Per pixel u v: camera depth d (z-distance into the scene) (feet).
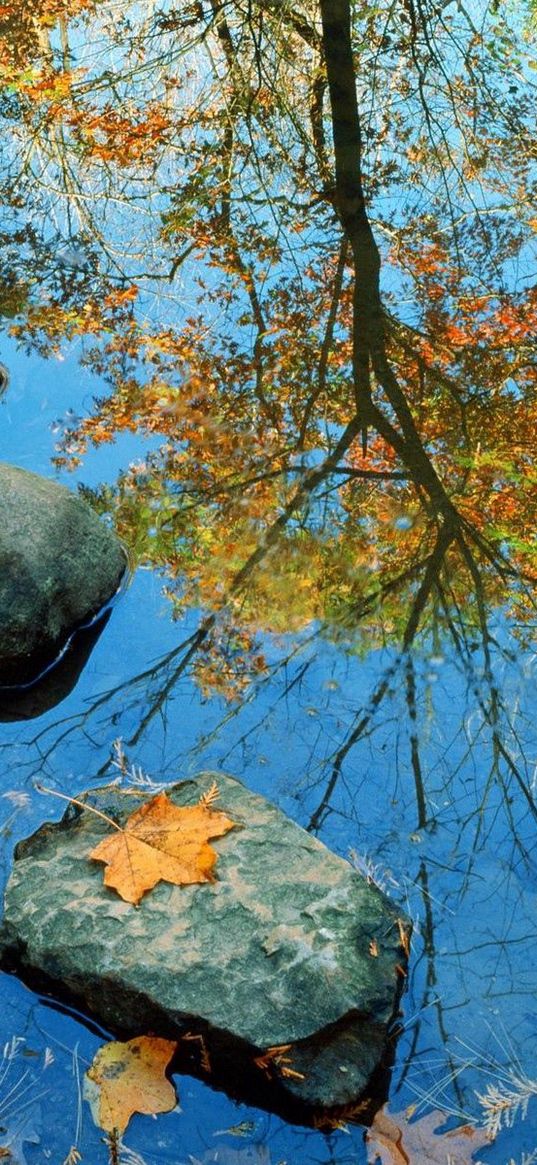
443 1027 7.16
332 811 8.89
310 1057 6.72
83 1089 6.67
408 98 25.44
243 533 12.63
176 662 10.68
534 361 16.42
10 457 13.93
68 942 7.14
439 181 22.58
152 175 22.88
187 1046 6.86
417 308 17.98
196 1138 6.47
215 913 7.31
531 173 22.89
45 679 10.50
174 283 18.85
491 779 9.32
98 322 17.52
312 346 16.85
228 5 26.71
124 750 9.48
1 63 26.76
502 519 13.07
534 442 14.53
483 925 7.90
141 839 7.83
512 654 10.89
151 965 6.95
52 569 10.53
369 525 12.88
